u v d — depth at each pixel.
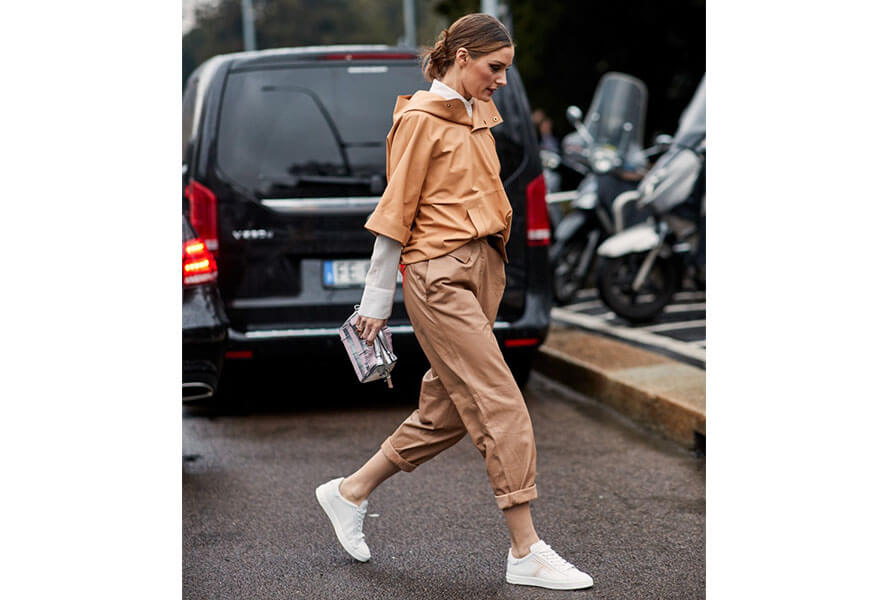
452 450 5.45
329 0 65.88
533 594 3.50
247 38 50.19
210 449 5.52
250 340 6.02
